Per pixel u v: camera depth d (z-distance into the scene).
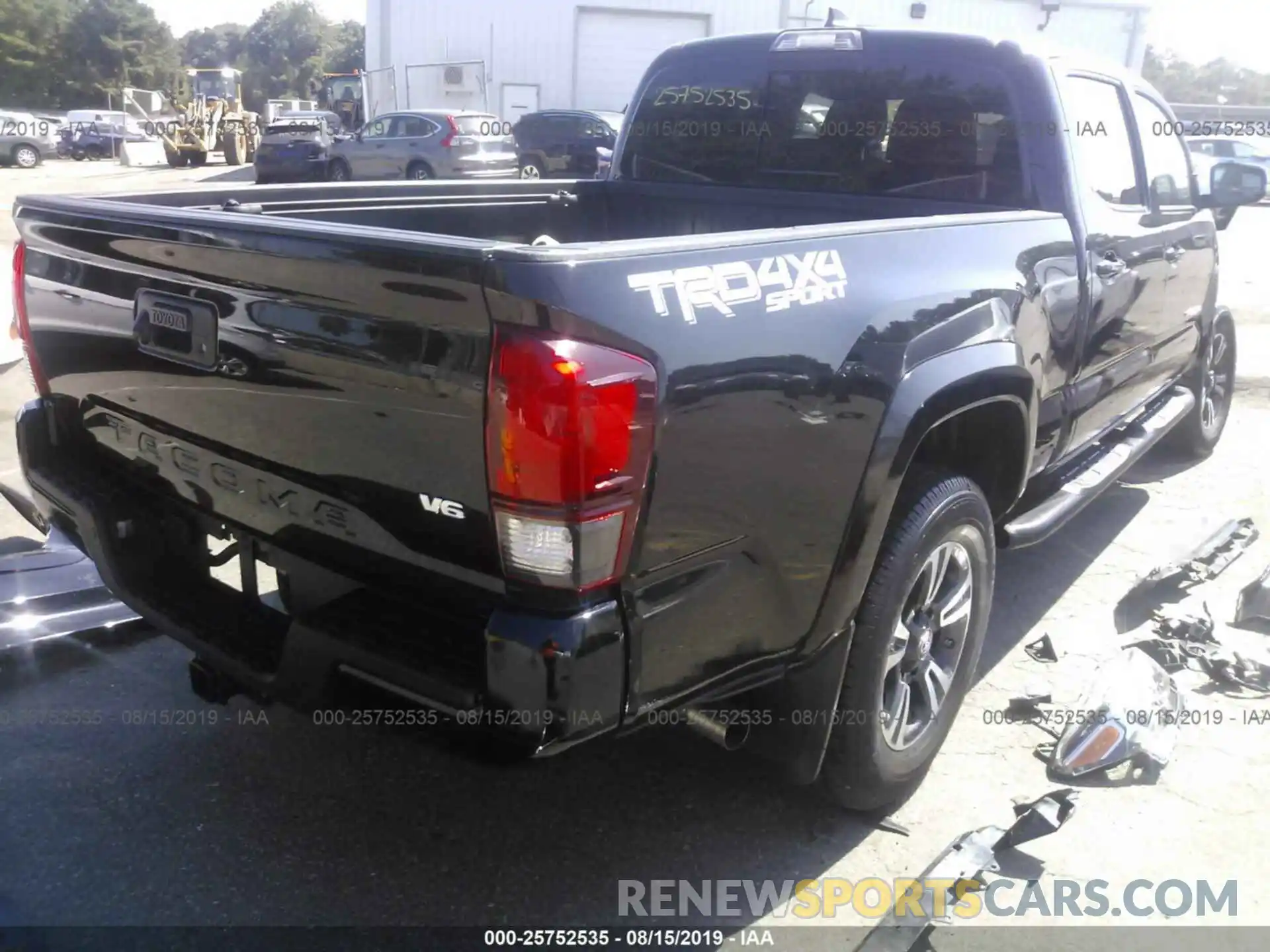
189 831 2.98
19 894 2.73
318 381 2.27
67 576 4.11
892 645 2.87
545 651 2.02
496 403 1.98
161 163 37.41
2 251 11.41
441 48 27.16
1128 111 4.28
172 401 2.66
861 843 3.01
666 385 2.09
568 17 26.78
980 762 3.38
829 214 4.17
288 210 3.62
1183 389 5.54
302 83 117.50
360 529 2.35
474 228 4.19
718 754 3.37
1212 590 4.60
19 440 3.21
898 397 2.62
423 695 2.19
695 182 4.55
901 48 3.92
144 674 3.80
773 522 2.40
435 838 2.98
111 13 88.81
